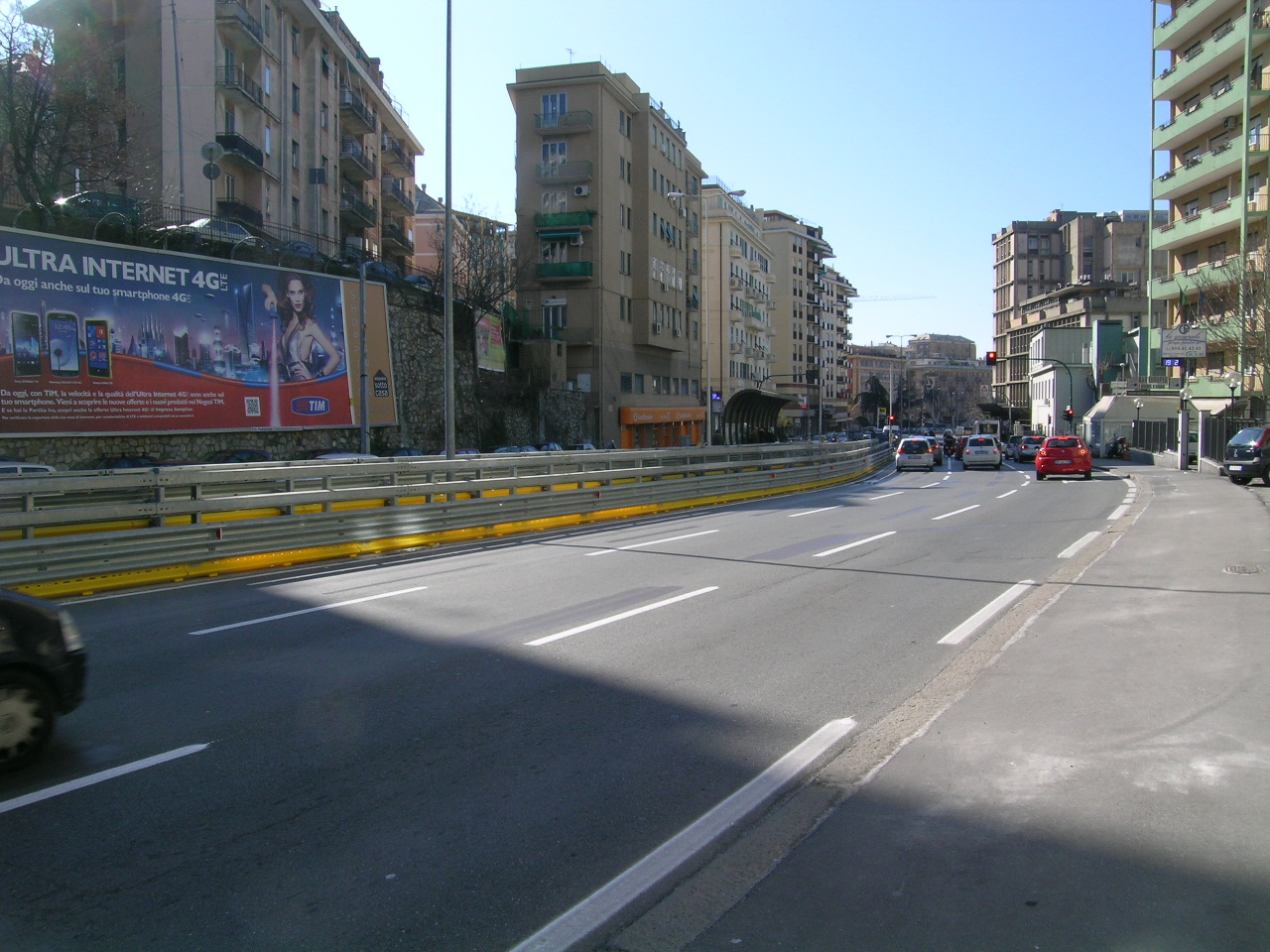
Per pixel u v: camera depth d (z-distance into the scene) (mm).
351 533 13898
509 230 60000
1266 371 33969
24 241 23625
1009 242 120875
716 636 8234
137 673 7137
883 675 6859
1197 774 4582
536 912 3521
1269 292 33719
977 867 3732
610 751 5320
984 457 46312
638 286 59000
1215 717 5383
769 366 106062
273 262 31328
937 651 7578
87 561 10742
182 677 7008
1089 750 4961
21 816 4488
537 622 8883
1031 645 7379
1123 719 5426
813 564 12477
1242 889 3490
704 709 6098
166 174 36469
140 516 11305
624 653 7637
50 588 10375
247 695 6516
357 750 5379
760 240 95188
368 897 3654
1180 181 46656
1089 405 73312
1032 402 87250
